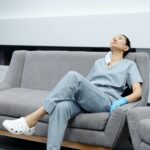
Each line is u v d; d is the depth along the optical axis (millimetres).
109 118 2053
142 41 3105
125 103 2189
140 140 1903
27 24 3775
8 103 2398
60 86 2115
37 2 3760
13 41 3898
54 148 2027
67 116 2076
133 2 3197
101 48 3424
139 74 2420
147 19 3062
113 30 3250
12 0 3932
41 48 3873
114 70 2465
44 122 2248
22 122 2094
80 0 3484
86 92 2143
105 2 3346
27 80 3023
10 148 2504
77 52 2867
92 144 2092
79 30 3445
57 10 3639
